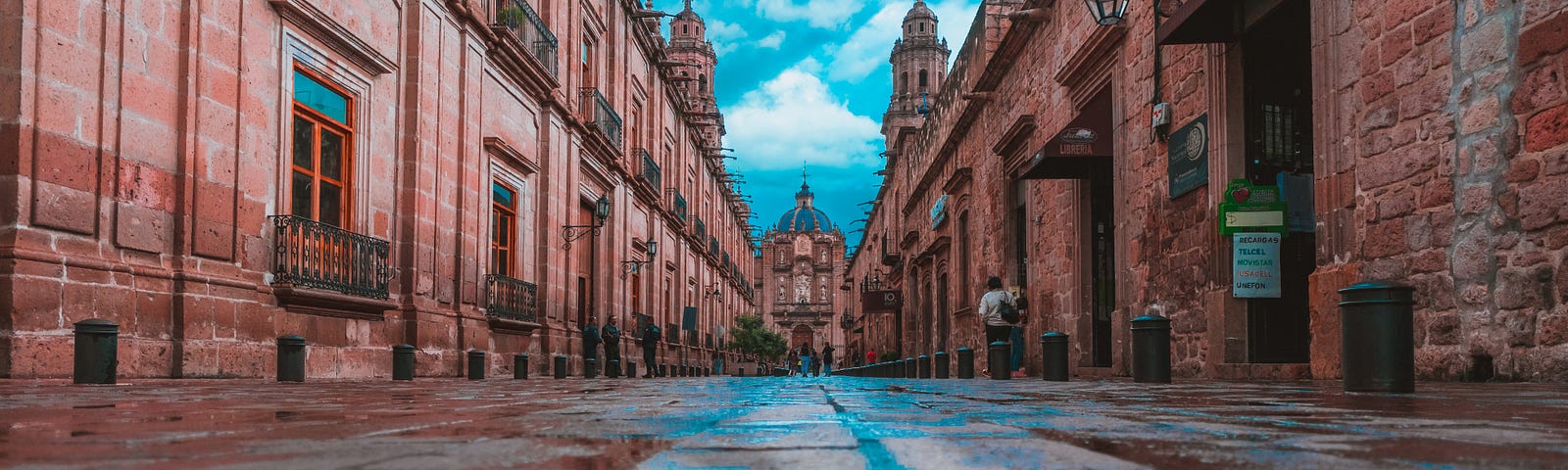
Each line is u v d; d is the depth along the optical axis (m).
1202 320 11.34
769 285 112.62
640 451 1.63
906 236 35.66
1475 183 7.01
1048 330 18.19
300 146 11.86
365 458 1.46
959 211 26.33
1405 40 7.79
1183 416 2.79
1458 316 7.17
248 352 10.34
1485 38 6.93
